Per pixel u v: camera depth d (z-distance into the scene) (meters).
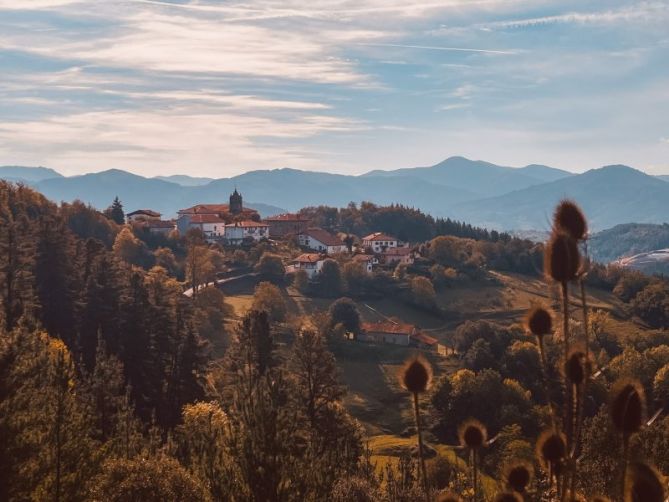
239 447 26.59
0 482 30.11
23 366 33.94
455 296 195.25
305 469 27.45
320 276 192.00
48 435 32.62
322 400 66.44
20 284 79.69
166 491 31.11
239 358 71.88
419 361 10.24
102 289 87.31
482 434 11.05
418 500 36.91
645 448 28.34
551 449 9.28
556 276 8.67
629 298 184.38
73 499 32.16
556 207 8.90
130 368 76.50
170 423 74.25
